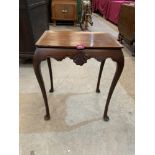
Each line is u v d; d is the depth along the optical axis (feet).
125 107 4.50
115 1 13.70
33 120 4.00
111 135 3.68
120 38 9.57
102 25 13.51
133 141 3.54
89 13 11.87
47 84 5.39
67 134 3.67
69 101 4.66
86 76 5.97
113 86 3.73
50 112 4.25
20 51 6.16
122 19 9.14
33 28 5.94
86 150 3.34
